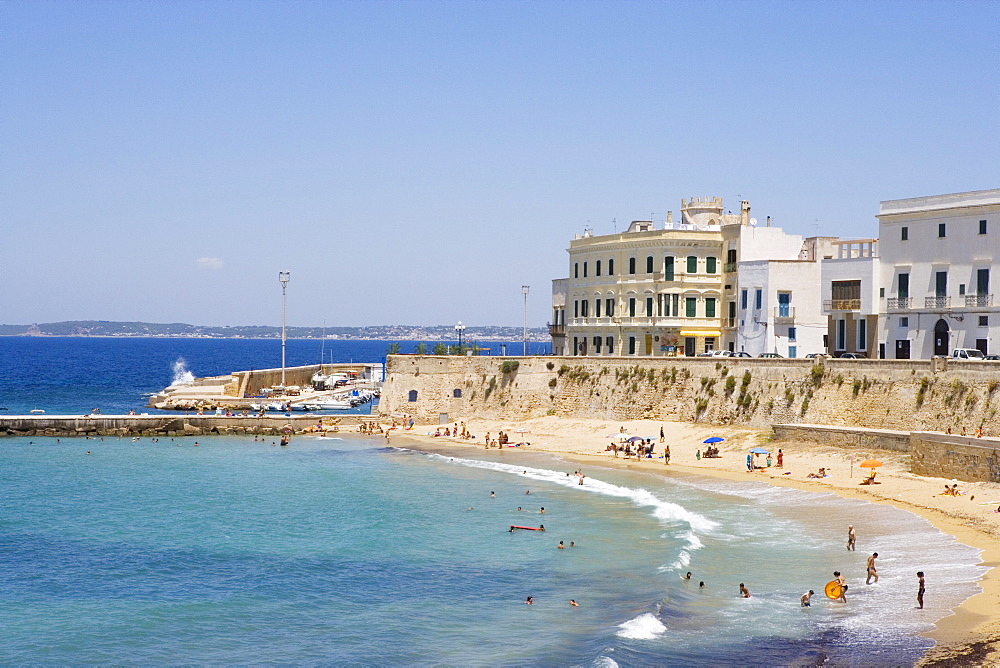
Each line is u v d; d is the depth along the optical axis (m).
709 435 99.19
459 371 123.81
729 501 75.75
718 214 132.38
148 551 65.06
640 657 43.72
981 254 87.88
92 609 52.81
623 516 72.75
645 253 120.25
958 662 40.59
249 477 94.50
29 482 92.12
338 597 54.78
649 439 99.12
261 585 57.19
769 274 110.56
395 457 105.88
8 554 64.25
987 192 87.69
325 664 44.75
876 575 53.62
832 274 100.88
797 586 53.50
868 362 89.38
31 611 52.44
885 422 86.81
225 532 70.69
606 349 125.38
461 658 45.16
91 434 124.12
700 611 49.91
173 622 50.72
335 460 104.62
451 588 56.09
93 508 79.69
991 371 79.38
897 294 95.19
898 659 41.81
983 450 71.31
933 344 92.00
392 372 126.88
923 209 92.69
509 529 70.12
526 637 47.72
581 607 52.06
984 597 48.34
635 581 55.88
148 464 103.06
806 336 109.88
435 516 75.12
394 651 46.28
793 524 67.31
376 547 65.69
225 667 44.62
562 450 105.38
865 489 74.94
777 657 43.38
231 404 152.88
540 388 117.31
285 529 71.50
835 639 45.00
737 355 108.25
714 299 119.75
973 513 64.31
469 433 116.75
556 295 142.25
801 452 88.69
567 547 64.19
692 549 61.28
